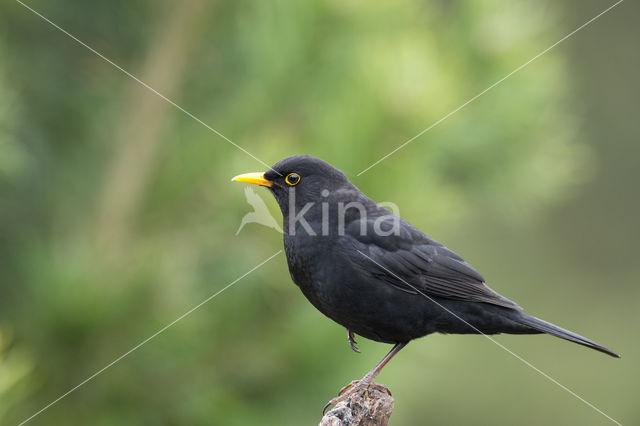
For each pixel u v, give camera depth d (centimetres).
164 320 790
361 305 900
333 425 789
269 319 862
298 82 903
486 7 979
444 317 925
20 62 918
